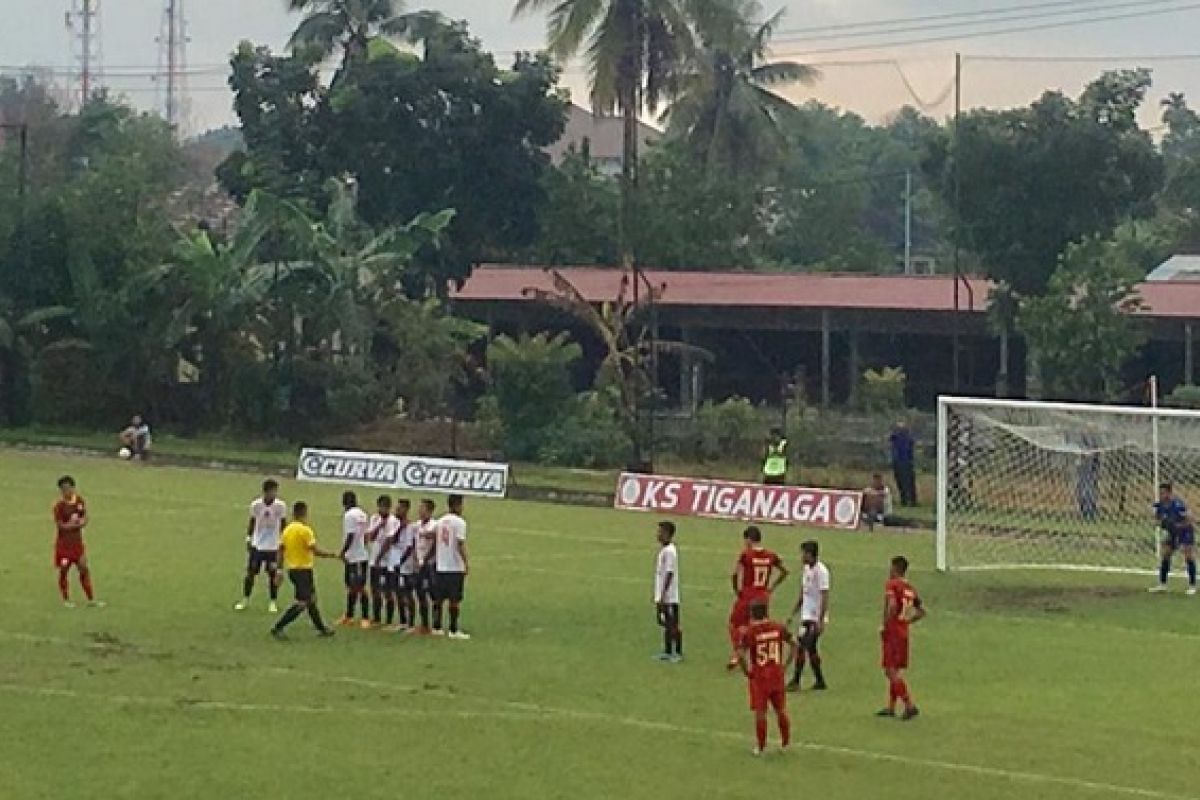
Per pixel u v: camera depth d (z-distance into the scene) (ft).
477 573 153.38
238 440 268.00
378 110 307.99
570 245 317.42
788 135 369.30
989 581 157.58
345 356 272.31
